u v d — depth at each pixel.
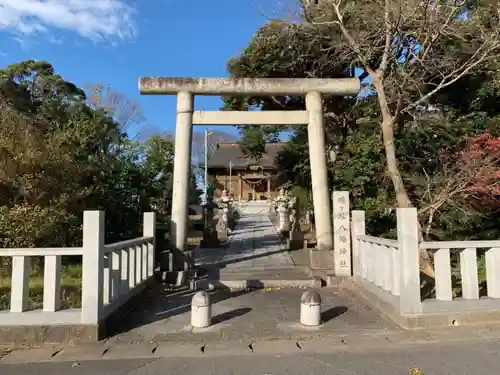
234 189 46.78
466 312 5.64
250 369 4.25
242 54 14.61
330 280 8.45
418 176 12.36
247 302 7.17
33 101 15.45
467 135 12.34
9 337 5.02
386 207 12.38
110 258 5.69
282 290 8.13
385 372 4.13
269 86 9.53
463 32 11.01
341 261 8.68
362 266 7.59
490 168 10.59
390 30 10.30
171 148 24.28
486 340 5.04
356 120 14.19
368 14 11.39
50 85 15.95
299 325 5.76
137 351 4.80
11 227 8.06
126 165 13.60
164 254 9.06
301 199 16.58
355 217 8.09
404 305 5.58
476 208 11.52
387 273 6.27
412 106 11.05
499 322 5.66
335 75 14.01
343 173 13.38
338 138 14.96
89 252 5.20
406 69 11.29
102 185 11.12
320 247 9.51
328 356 4.60
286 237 16.41
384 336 5.25
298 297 7.53
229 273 9.52
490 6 10.93
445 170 11.35
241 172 46.22
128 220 12.49
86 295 5.15
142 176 13.80
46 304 5.18
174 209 9.28
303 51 13.43
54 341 5.05
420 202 11.61
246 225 24.23
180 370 4.23
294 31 12.72
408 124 12.80
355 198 13.22
